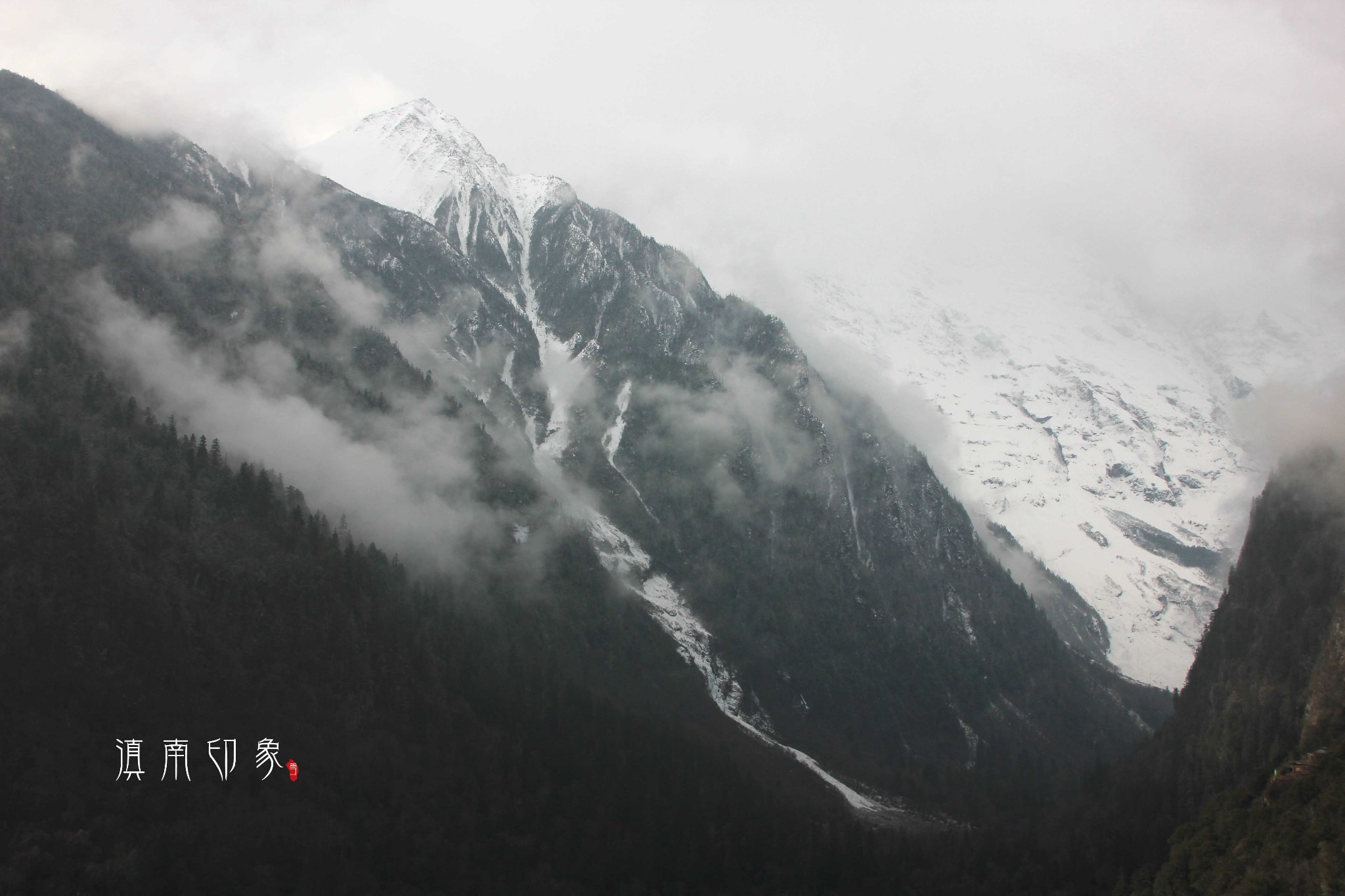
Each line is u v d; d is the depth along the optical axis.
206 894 195.12
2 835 188.00
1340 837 183.75
